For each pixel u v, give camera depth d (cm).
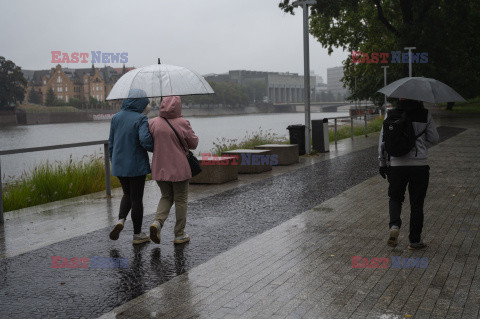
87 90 18488
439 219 682
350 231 634
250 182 1065
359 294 418
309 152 1585
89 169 1086
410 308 386
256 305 401
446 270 473
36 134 7425
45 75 18025
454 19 3728
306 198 867
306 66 1577
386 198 845
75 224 712
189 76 605
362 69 4275
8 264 527
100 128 9669
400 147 527
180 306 404
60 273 494
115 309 400
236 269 495
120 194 965
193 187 1014
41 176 988
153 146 578
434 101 509
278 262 513
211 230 660
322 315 378
